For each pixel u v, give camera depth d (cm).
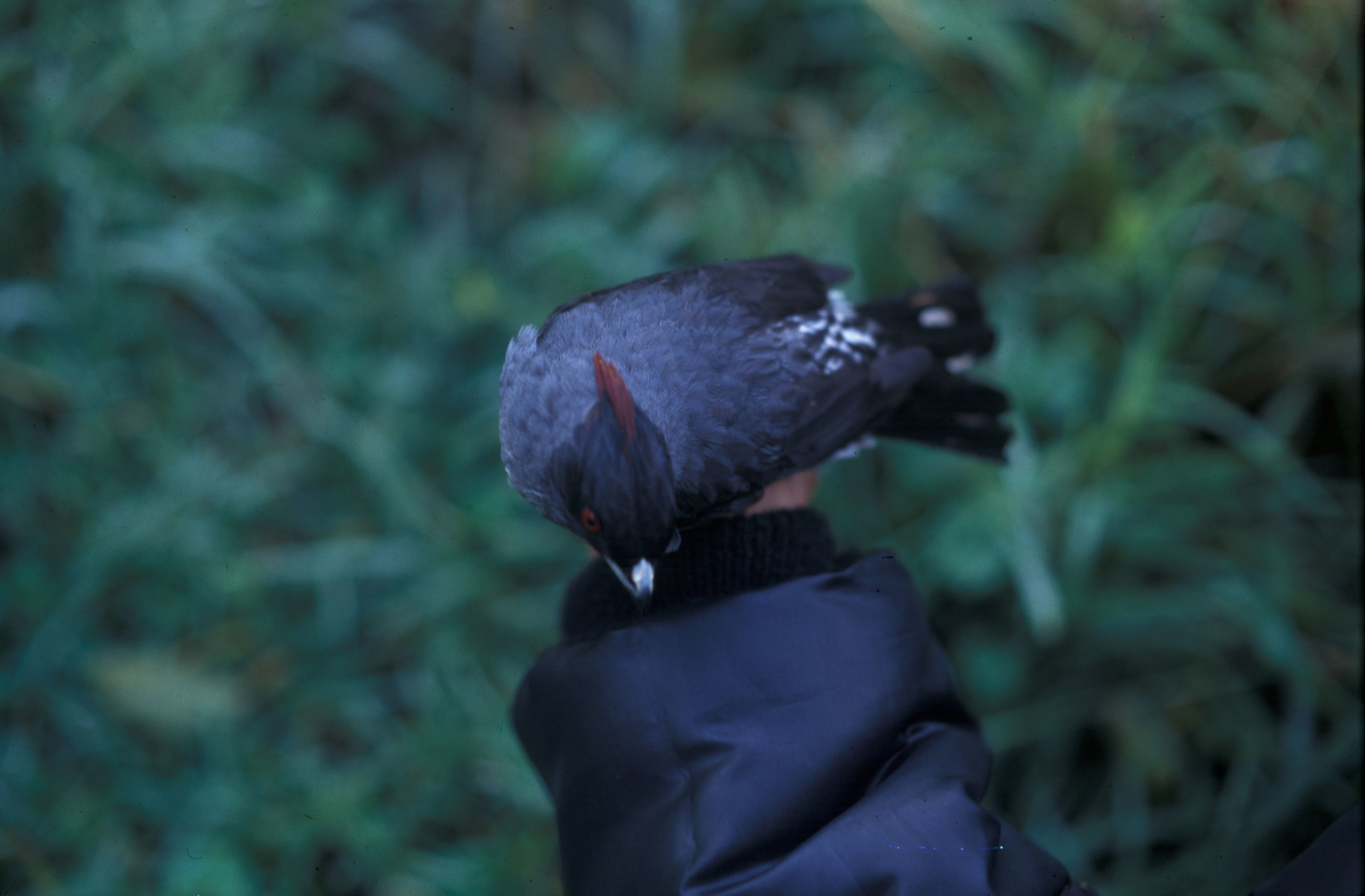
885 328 309
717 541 201
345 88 508
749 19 499
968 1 431
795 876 160
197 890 368
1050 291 423
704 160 488
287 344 459
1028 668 399
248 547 433
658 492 203
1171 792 401
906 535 403
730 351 248
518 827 396
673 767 172
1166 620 396
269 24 480
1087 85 428
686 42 495
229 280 445
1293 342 419
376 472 425
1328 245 429
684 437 240
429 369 450
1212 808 396
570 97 509
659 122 494
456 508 428
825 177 450
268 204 468
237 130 471
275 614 429
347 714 414
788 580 196
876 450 412
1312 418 432
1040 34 461
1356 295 415
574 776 179
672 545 203
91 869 380
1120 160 436
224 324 450
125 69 459
